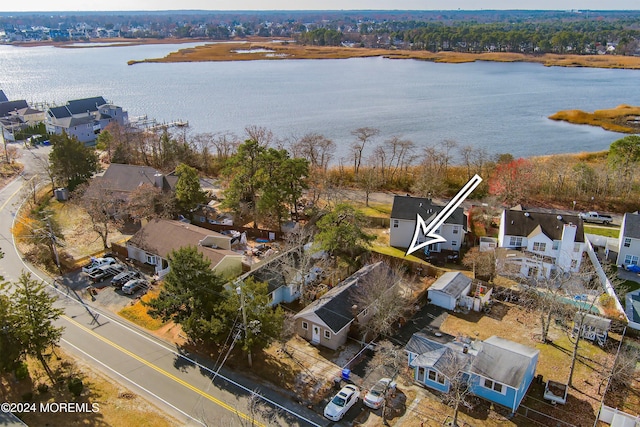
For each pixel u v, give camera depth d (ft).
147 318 154.10
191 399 120.26
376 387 122.93
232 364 133.59
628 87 585.63
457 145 357.61
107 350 138.82
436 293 165.78
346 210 184.34
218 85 630.74
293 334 148.97
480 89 580.71
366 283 157.28
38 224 206.39
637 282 181.68
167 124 423.23
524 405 119.96
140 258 191.52
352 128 410.11
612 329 151.74
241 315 128.57
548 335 149.07
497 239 210.79
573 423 114.42
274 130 404.16
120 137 331.57
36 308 127.85
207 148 328.29
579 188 263.29
